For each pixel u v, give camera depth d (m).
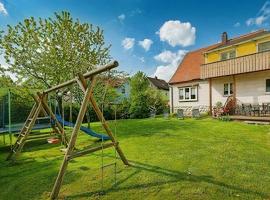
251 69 16.16
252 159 6.56
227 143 8.80
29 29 13.68
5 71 14.08
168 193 4.46
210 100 20.62
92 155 7.68
